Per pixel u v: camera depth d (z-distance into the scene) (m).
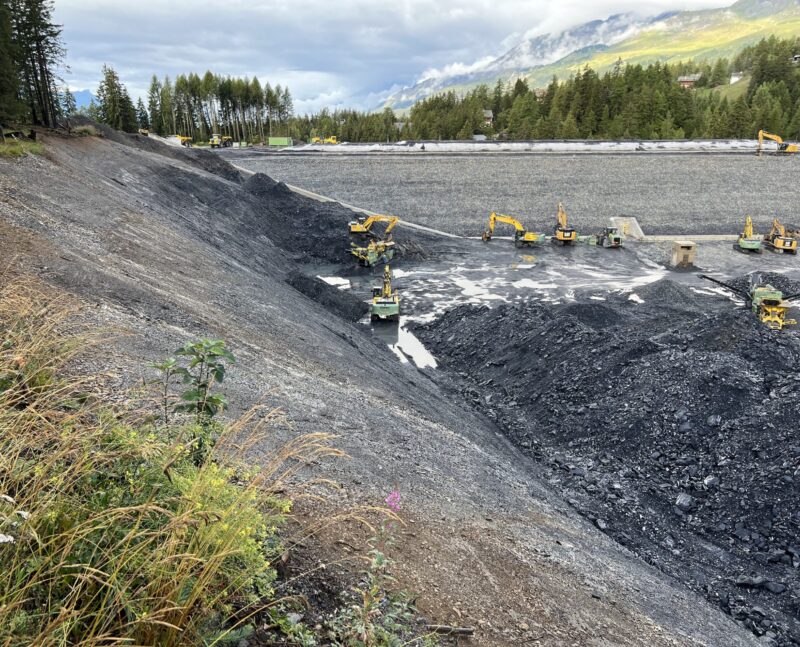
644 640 7.10
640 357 19.03
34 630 2.89
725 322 21.52
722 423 15.64
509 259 44.84
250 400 10.04
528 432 17.73
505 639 5.59
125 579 3.29
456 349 25.48
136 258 18.92
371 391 15.09
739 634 9.26
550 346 21.72
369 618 4.54
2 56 36.03
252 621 3.84
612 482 14.35
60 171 26.39
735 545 12.33
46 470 3.65
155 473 4.07
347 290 36.97
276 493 6.30
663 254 46.72
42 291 11.21
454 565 6.66
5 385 5.16
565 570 8.24
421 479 9.72
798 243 48.66
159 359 10.24
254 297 21.09
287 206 50.66
